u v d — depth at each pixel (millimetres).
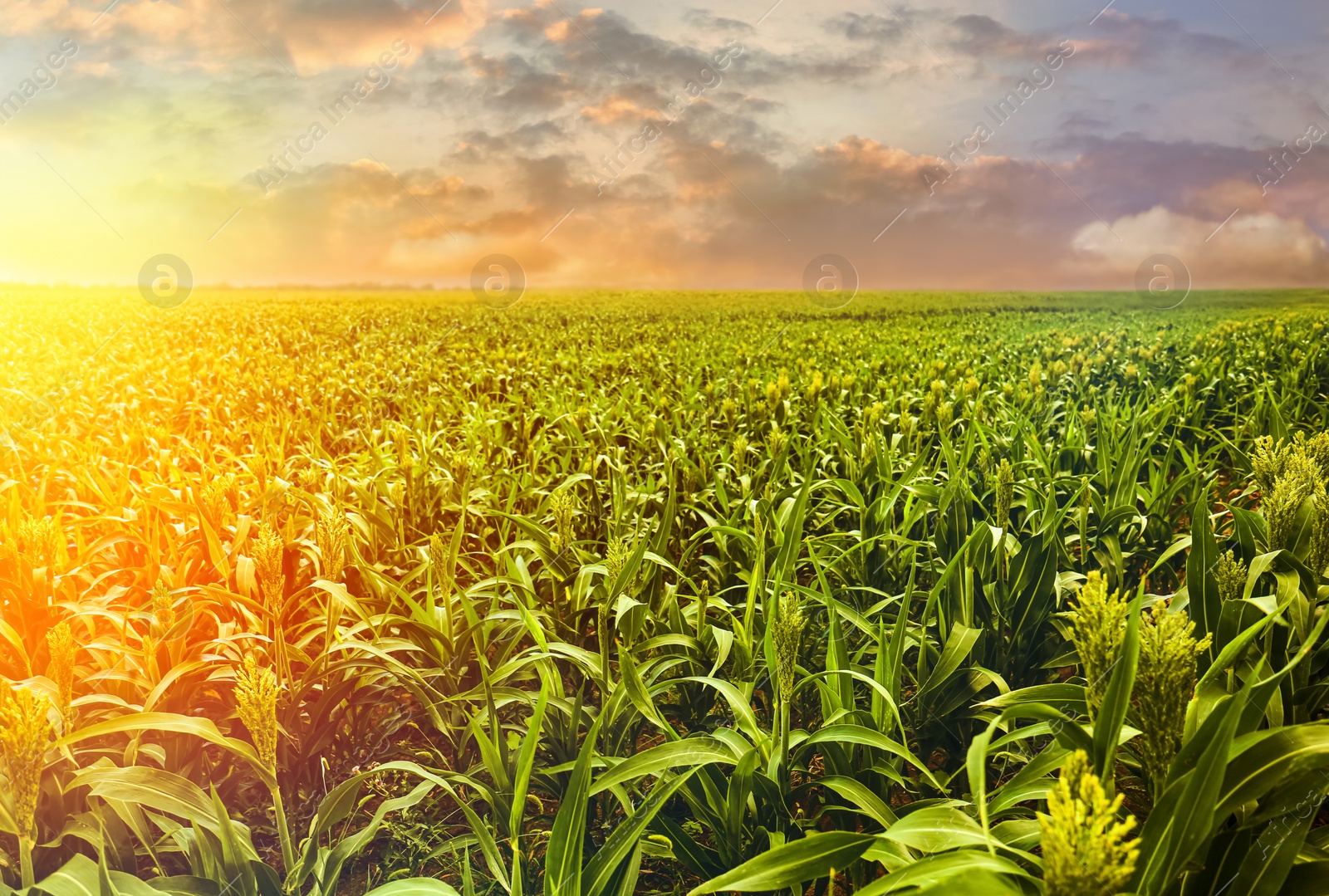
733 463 5293
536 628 2676
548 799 2887
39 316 22172
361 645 2766
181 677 2934
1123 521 3877
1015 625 3096
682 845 2158
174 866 2600
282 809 1934
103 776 2020
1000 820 2164
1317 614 2188
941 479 4461
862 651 2824
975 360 11672
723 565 3877
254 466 4953
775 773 2166
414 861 2678
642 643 2975
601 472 5742
